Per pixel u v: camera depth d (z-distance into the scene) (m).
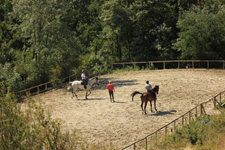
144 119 17.83
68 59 39.81
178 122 17.19
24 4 33.91
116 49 56.50
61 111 20.31
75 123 17.48
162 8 49.44
